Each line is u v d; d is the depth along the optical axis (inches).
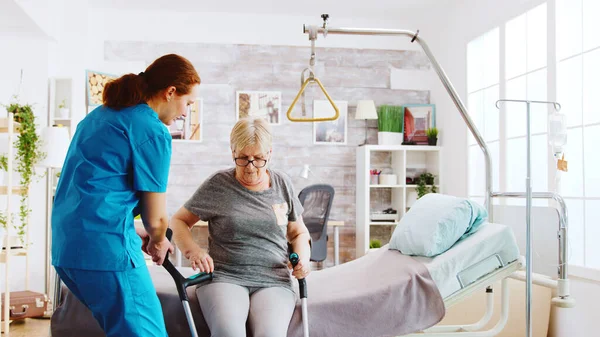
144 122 69.0
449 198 104.4
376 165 236.5
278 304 78.5
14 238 169.5
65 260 65.9
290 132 231.3
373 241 223.9
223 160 227.5
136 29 225.3
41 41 198.2
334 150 233.6
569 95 142.3
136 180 68.5
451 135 218.7
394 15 231.9
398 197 228.8
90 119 70.2
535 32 160.1
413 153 237.1
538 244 122.5
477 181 198.2
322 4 219.9
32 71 197.2
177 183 225.0
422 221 102.1
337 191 233.1
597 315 124.6
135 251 68.8
